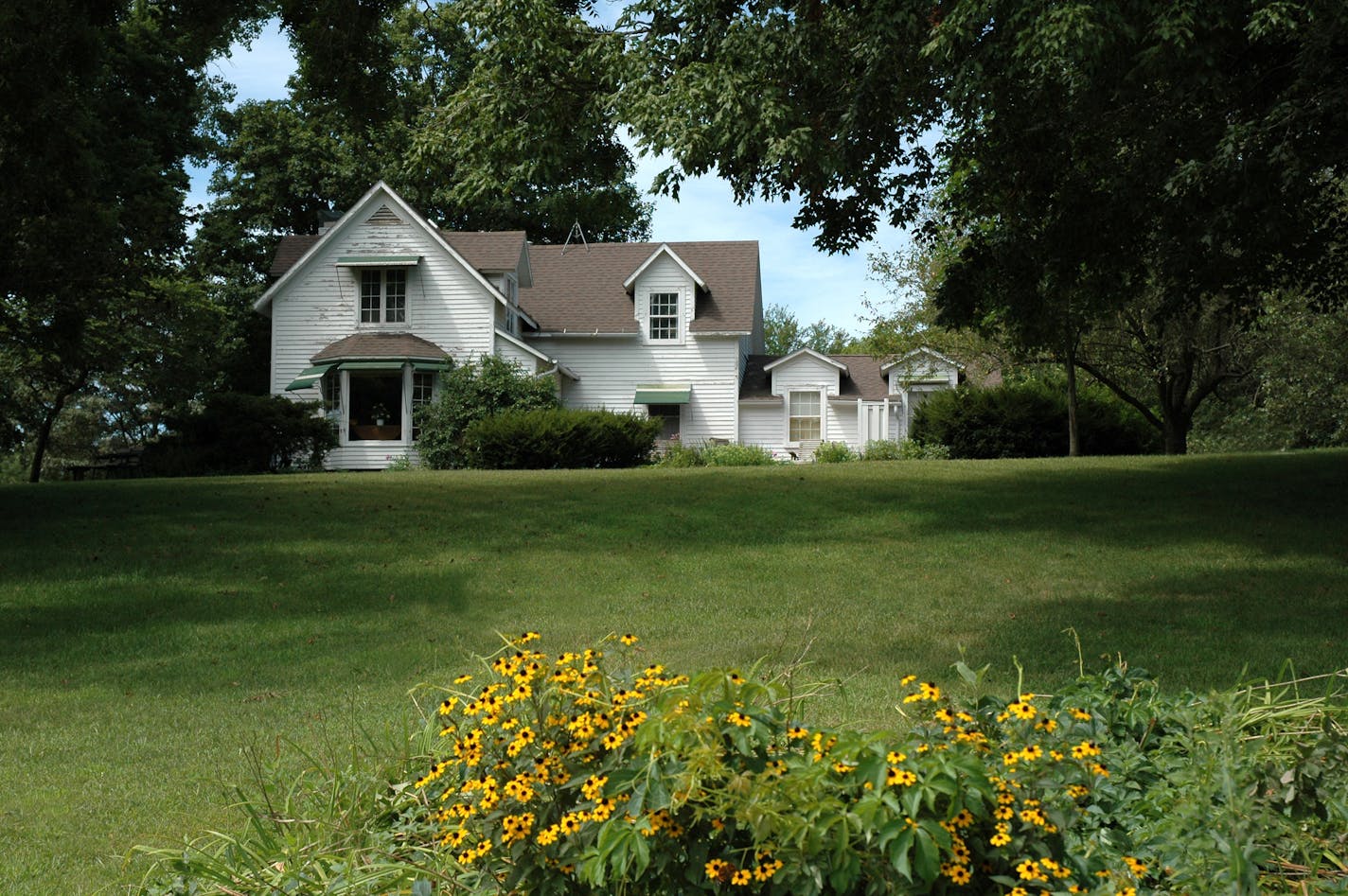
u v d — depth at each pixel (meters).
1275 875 3.52
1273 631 8.39
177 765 6.04
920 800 2.98
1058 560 11.92
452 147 15.08
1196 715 4.54
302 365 32.38
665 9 13.44
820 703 6.59
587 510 15.88
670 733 3.19
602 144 15.43
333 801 4.65
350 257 32.19
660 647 8.49
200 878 4.08
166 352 31.98
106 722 7.04
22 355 28.05
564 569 12.07
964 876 2.99
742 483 18.72
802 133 11.79
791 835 2.94
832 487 17.95
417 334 32.12
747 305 35.41
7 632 9.63
